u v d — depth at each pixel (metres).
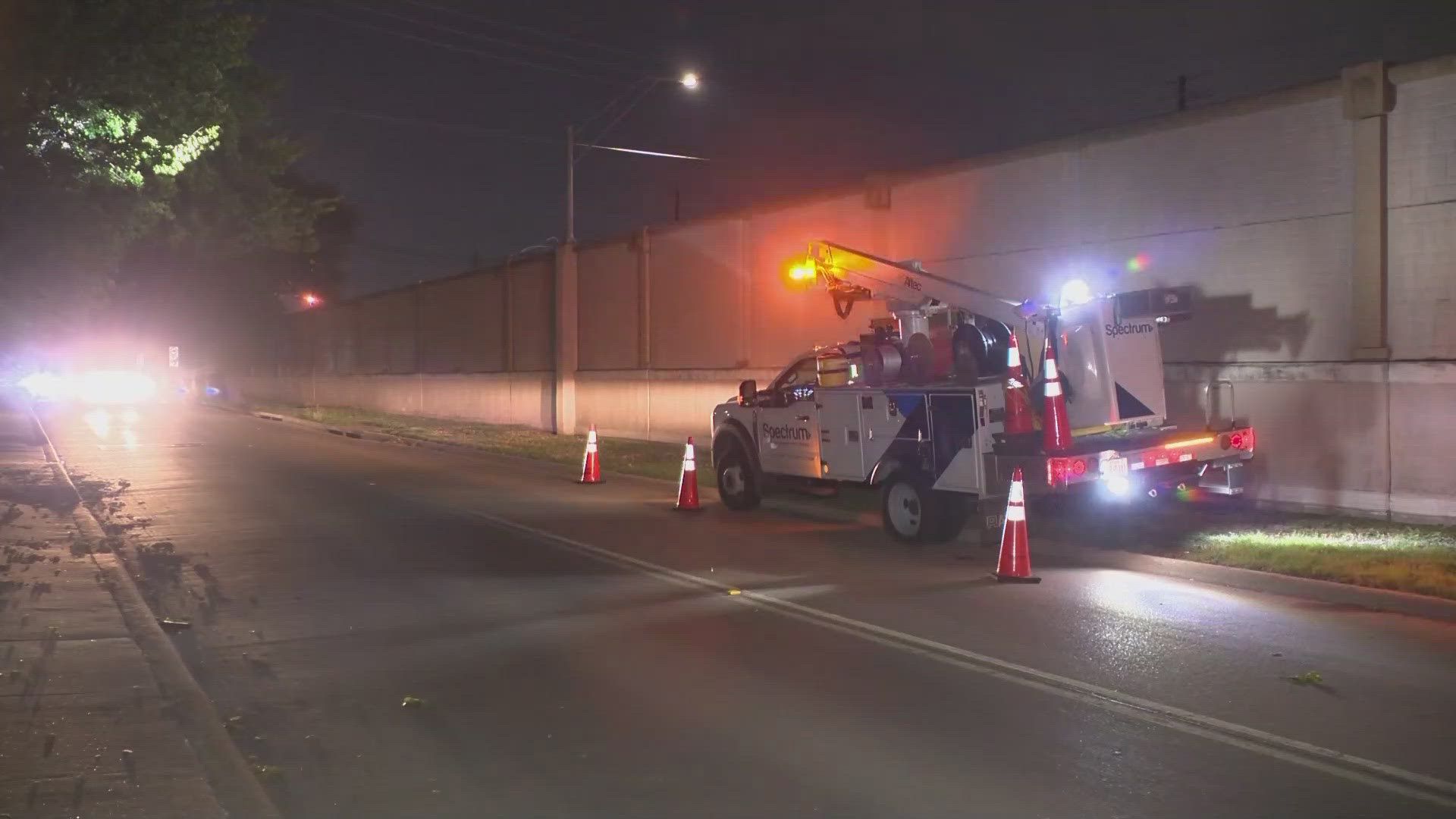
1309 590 10.83
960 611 10.19
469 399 41.19
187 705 7.09
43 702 7.09
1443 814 5.67
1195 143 16.61
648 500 18.58
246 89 23.28
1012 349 12.47
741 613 10.17
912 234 21.38
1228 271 16.27
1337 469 15.02
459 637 9.29
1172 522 14.36
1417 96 14.18
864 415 14.49
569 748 6.68
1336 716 7.21
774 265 25.02
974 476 12.87
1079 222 18.28
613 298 31.39
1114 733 6.89
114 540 13.88
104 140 16.97
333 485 20.61
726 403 17.14
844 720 7.16
